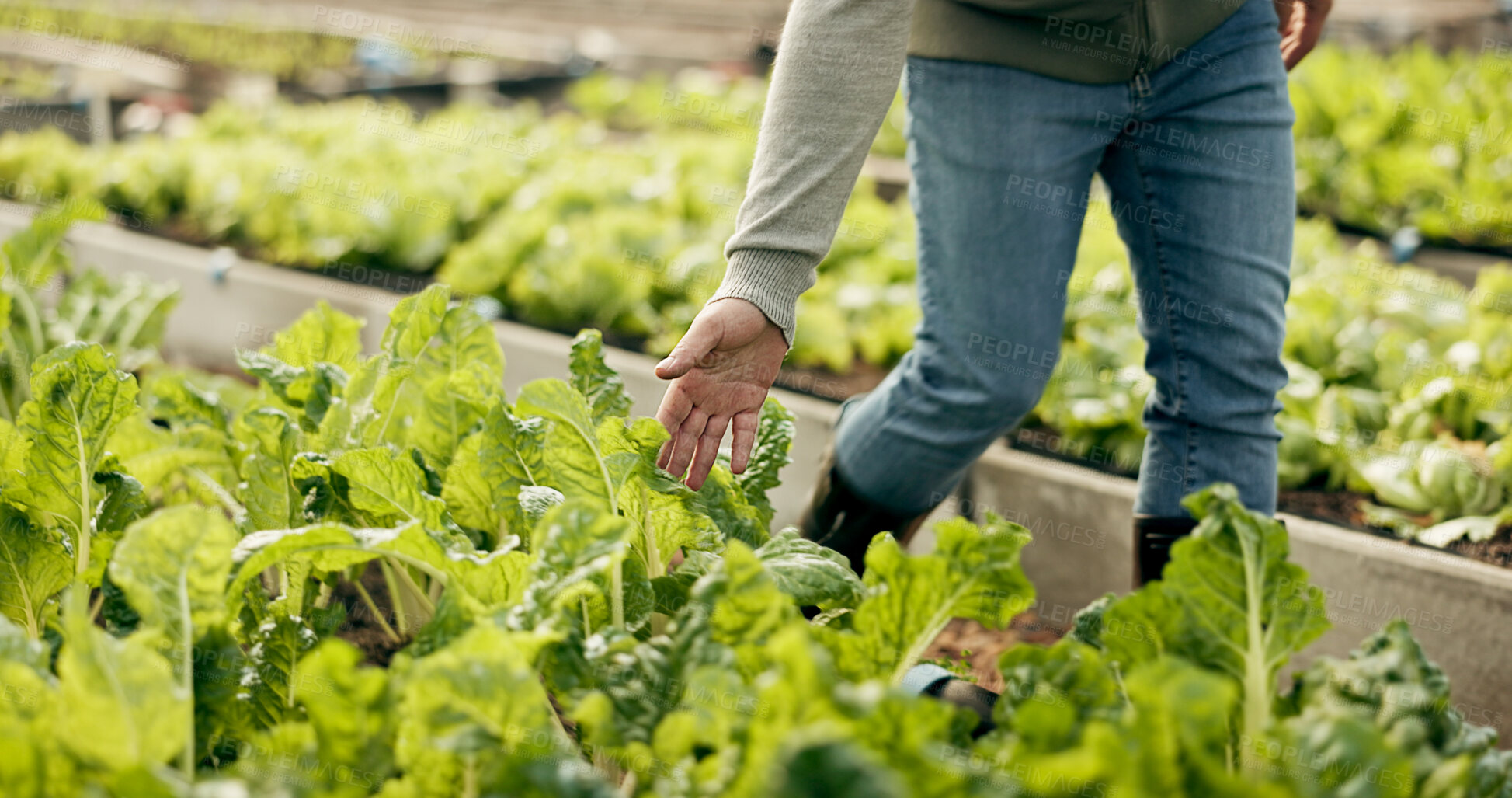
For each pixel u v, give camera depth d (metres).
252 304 3.26
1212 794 0.69
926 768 0.68
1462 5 8.59
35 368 1.26
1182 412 1.63
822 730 0.59
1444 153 5.11
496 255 3.62
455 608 1.00
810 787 0.55
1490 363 2.87
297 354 1.73
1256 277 1.56
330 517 1.26
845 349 3.25
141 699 0.81
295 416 1.54
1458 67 6.18
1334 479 2.59
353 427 1.46
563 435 1.15
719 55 10.03
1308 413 2.71
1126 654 0.97
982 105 1.60
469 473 1.30
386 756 0.83
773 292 1.28
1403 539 2.32
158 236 4.39
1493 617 1.90
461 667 0.80
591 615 1.07
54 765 0.80
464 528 1.34
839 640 0.97
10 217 3.68
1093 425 2.64
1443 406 2.64
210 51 8.62
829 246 1.32
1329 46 6.27
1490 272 3.37
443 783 0.81
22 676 0.82
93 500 1.27
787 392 2.91
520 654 0.83
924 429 1.73
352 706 0.81
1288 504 2.51
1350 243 4.70
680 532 1.23
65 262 2.34
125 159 4.78
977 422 1.71
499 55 8.69
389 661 1.71
